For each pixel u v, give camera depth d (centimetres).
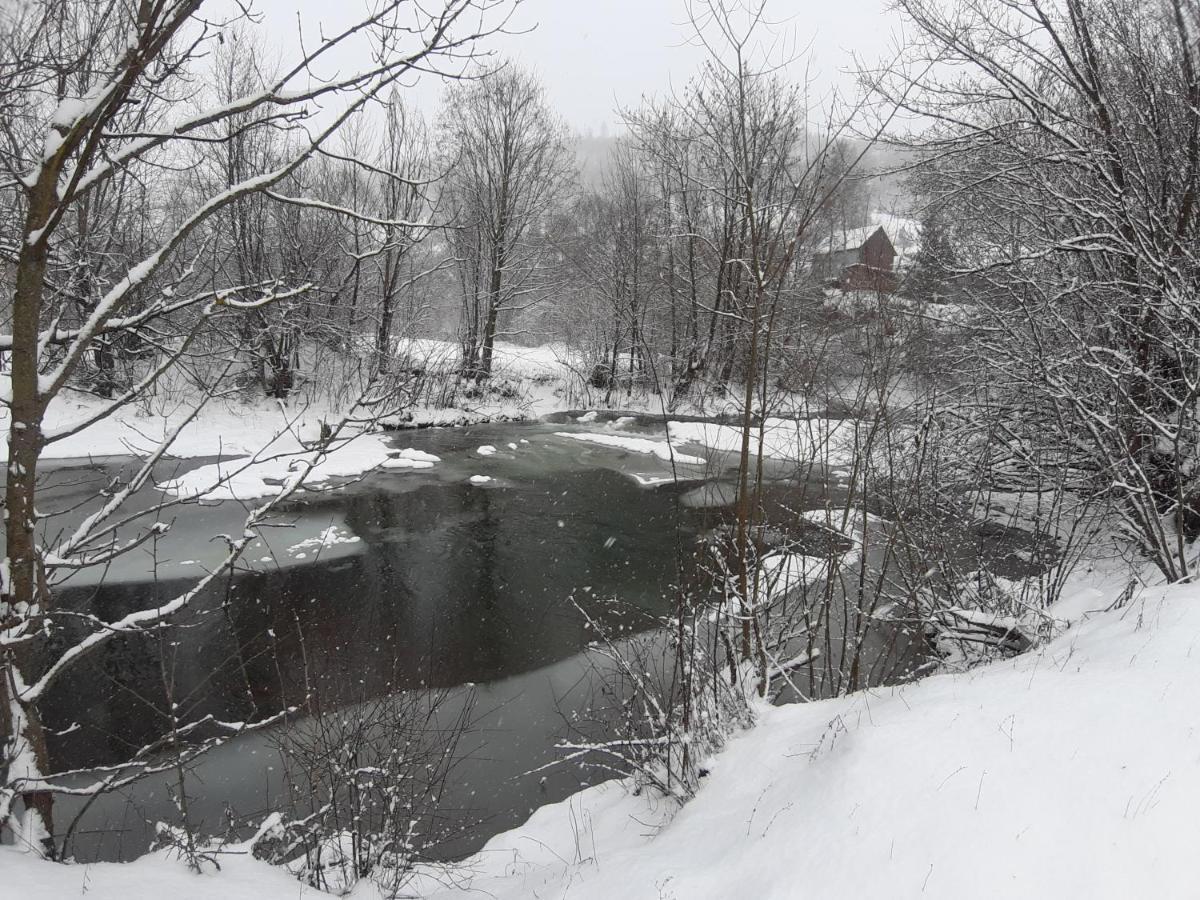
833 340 657
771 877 289
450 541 1216
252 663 805
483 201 2558
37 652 797
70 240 421
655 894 318
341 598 984
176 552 1088
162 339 438
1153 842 253
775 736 462
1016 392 920
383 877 437
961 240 1184
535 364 2958
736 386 2136
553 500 1476
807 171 521
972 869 255
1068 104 1027
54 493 1270
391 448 1856
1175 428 670
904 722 359
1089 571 818
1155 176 872
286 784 587
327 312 1642
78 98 283
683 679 538
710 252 2172
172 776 608
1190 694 328
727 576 593
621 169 2673
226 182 1225
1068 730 320
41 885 266
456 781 612
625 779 567
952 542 780
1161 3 827
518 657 843
